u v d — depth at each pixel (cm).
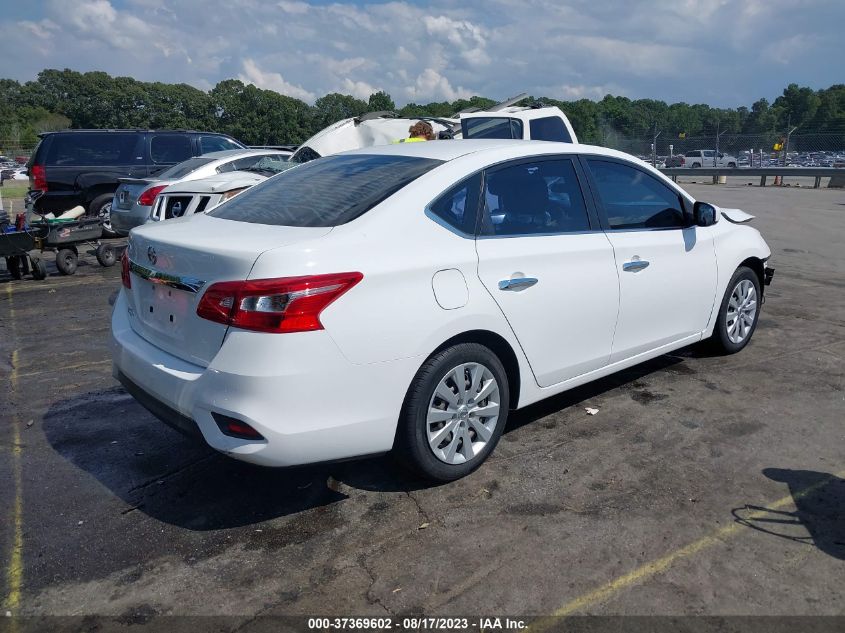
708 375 496
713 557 284
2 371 525
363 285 294
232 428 284
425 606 257
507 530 305
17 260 881
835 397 453
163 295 322
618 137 3647
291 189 373
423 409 322
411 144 411
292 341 279
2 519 319
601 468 361
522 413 435
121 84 10831
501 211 361
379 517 318
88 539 303
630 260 418
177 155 1226
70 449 392
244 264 283
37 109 10275
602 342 410
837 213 1580
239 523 315
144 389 324
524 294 355
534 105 1214
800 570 276
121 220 952
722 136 3192
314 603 260
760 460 367
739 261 510
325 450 295
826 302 716
